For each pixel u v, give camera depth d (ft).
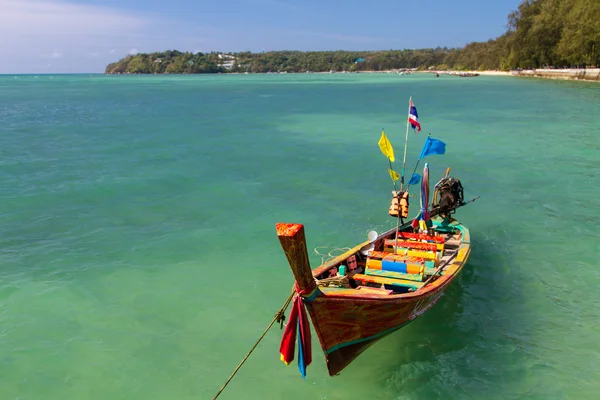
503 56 469.98
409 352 29.58
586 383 26.55
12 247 45.16
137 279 39.19
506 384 26.63
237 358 29.78
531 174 70.79
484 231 48.37
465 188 64.03
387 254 33.58
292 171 74.18
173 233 48.78
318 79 548.31
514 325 31.99
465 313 33.42
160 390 27.14
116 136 107.14
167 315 34.19
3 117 144.66
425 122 130.72
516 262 41.16
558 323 32.12
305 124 128.98
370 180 69.10
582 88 240.94
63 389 27.17
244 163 79.71
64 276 39.55
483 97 211.41
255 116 148.97
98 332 32.24
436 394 26.03
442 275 32.22
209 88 335.06
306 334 23.29
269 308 35.09
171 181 67.97
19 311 34.45
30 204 57.62
